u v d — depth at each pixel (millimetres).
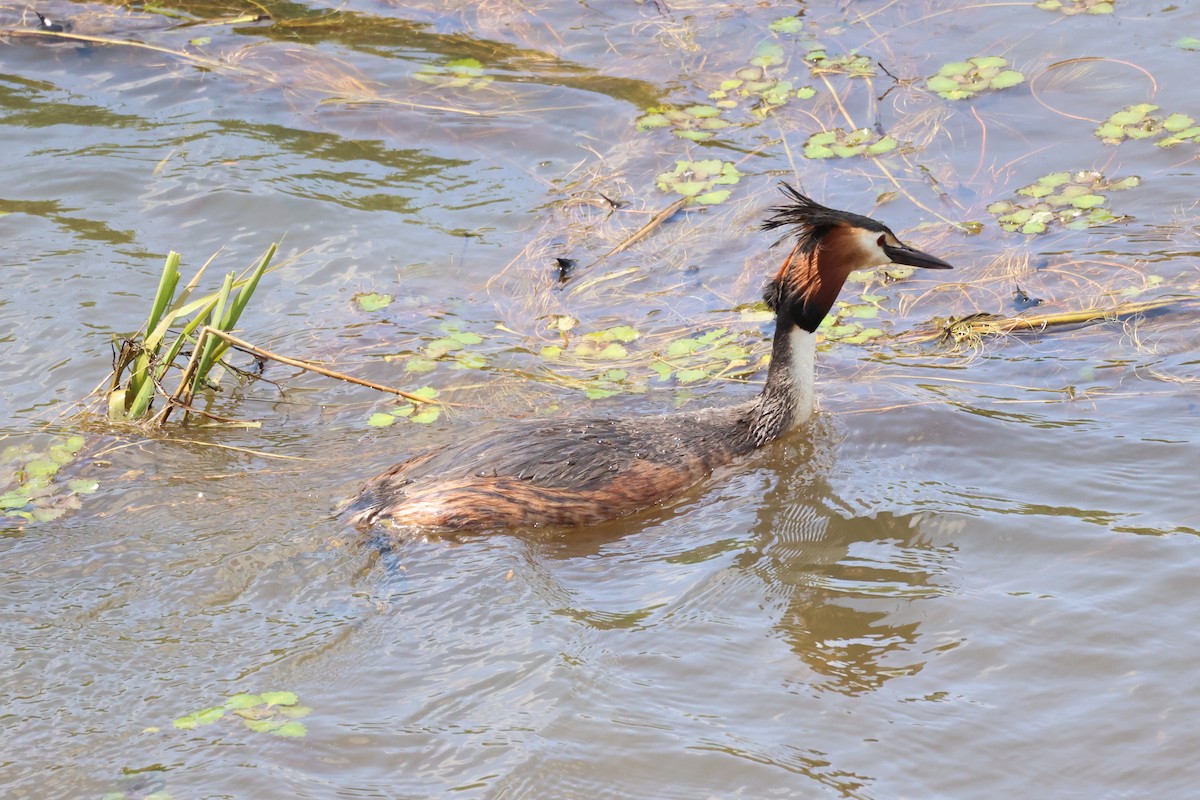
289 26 21688
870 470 12078
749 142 18359
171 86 19734
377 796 8172
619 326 14961
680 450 12156
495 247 16484
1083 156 17281
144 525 11109
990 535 10922
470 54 20766
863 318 14914
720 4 21969
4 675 9180
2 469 12156
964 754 8500
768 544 11055
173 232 16469
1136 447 11930
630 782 8320
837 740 8664
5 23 21453
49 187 17219
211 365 13336
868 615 10016
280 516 11227
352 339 14773
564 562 10836
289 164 17906
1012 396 13055
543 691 9062
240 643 9578
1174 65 18781
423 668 9320
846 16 21219
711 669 9383
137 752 8508
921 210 16562
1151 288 14664
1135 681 9055
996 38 20062
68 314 14820
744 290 15570
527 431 11836
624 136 18625
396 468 11727
